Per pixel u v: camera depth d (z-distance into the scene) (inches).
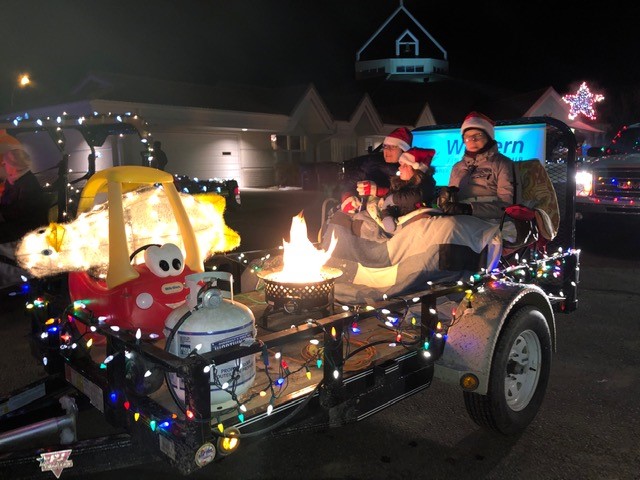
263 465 132.4
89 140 203.8
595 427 148.5
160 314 119.9
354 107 1125.1
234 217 581.9
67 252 133.3
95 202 143.4
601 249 385.7
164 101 807.7
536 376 148.0
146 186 151.8
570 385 174.4
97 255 134.7
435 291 131.0
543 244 181.8
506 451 137.4
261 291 178.7
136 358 98.5
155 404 99.0
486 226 158.4
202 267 130.3
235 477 127.7
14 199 229.0
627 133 425.4
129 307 117.2
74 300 129.9
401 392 126.9
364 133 1156.5
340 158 1133.7
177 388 98.9
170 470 130.9
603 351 202.8
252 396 106.2
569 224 193.6
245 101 971.9
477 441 142.5
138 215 146.2
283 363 115.3
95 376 115.1
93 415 158.9
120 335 100.4
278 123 968.9
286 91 1065.5
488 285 143.5
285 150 1060.5
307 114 1054.4
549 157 200.4
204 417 89.2
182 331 98.7
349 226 176.9
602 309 253.4
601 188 381.7
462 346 132.1
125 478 127.7
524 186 188.1
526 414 144.8
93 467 100.8
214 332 97.8
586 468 129.4
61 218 202.1
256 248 404.8
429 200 190.5
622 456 134.4
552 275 193.2
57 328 133.1
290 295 134.4
